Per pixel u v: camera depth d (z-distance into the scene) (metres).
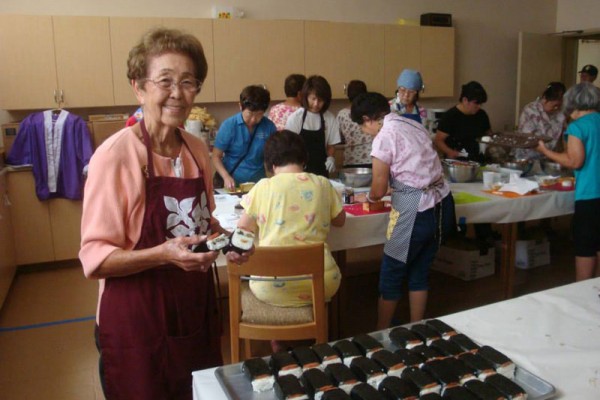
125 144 1.17
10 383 2.47
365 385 0.97
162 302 1.23
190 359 1.28
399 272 2.45
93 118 4.20
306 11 5.18
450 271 3.79
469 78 6.27
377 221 2.48
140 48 1.14
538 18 6.64
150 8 4.52
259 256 1.79
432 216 2.34
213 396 1.01
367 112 2.40
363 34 5.18
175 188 1.21
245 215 2.02
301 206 1.99
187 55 1.15
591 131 2.77
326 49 5.03
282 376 1.02
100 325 1.22
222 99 4.70
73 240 4.12
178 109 1.16
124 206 1.16
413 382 0.98
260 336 1.93
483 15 6.21
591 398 0.99
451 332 1.18
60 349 2.80
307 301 2.02
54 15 4.05
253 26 4.69
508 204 2.78
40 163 3.92
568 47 6.71
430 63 5.61
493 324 1.27
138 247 1.19
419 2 5.75
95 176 1.14
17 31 3.93
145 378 1.23
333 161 3.47
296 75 3.84
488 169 3.45
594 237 2.87
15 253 3.92
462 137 3.96
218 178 3.24
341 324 2.74
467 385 0.97
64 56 4.08
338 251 2.65
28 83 4.02
